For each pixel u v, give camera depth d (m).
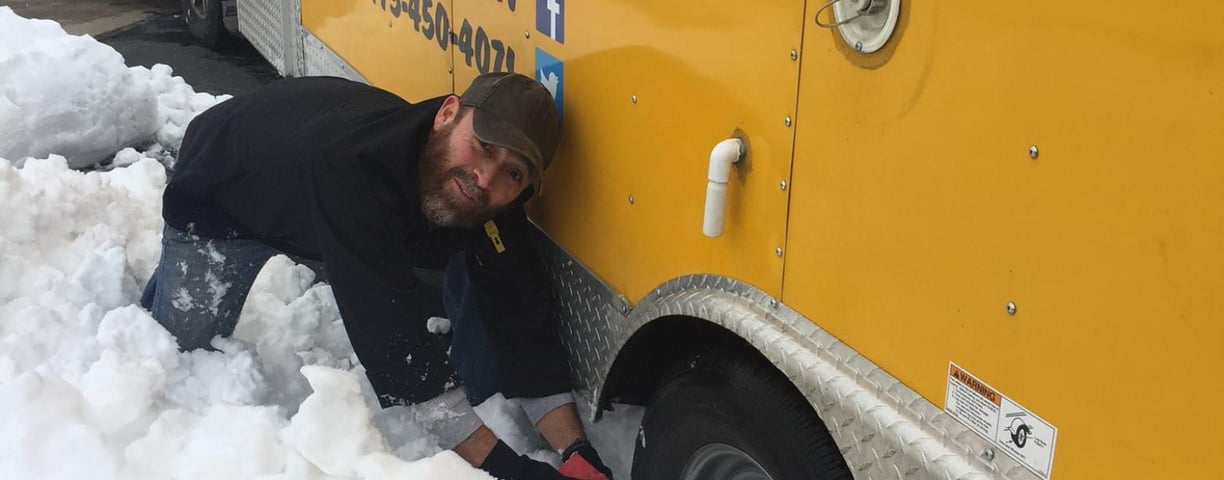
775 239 1.81
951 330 1.48
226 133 2.61
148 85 5.39
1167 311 1.18
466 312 2.82
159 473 2.31
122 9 9.05
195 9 7.71
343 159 2.23
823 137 1.66
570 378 2.67
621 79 2.20
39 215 3.38
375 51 3.71
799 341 1.78
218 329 2.96
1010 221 1.36
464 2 2.88
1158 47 1.16
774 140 1.77
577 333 2.59
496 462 2.42
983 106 1.37
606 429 2.77
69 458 2.27
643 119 2.14
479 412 2.91
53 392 2.40
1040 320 1.34
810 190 1.70
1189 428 1.18
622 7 2.16
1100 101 1.22
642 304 2.21
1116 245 1.23
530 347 2.63
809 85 1.67
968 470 1.47
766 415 1.96
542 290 2.66
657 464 2.32
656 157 2.12
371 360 2.33
